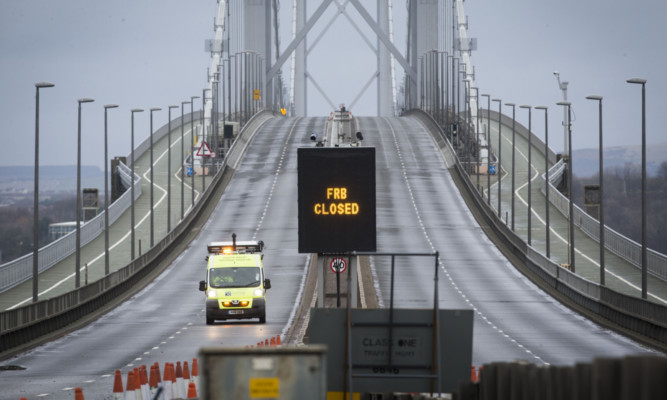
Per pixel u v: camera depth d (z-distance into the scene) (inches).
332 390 2391.7
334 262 5610.2
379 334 2384.4
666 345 5467.5
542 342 5772.6
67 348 5679.1
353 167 5511.8
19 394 3806.6
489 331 6368.1
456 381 2368.4
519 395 1823.3
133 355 5231.3
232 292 6786.4
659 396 1301.7
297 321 6904.5
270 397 1616.6
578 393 1501.0
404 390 2374.5
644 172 6530.5
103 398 3602.4
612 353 5182.1
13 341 5575.8
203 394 1617.9
